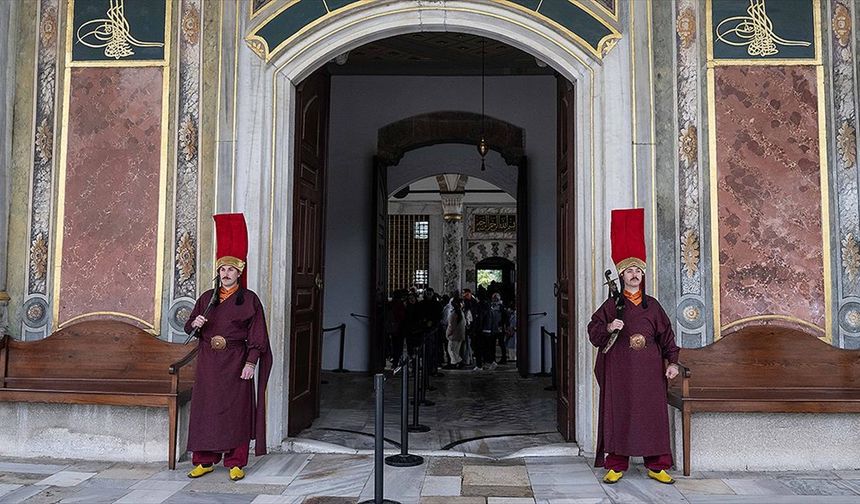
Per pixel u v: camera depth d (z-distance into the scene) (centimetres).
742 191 501
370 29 527
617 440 414
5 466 452
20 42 540
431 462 474
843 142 501
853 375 482
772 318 493
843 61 505
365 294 1003
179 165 522
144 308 516
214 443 415
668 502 387
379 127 1008
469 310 1157
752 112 505
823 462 447
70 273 522
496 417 661
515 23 521
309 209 595
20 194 529
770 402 438
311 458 483
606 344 421
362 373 985
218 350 422
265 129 520
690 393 465
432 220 1936
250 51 525
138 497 391
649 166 503
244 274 439
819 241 496
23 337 522
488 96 998
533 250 988
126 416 469
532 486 419
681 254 498
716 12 513
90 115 531
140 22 535
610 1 517
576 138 523
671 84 509
